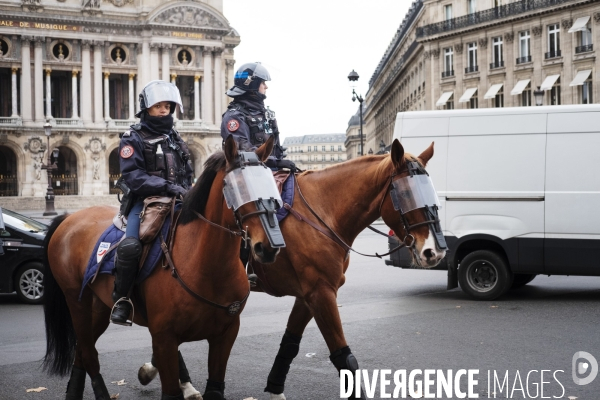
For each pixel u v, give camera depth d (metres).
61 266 6.80
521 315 12.21
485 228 14.14
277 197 5.21
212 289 5.54
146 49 90.56
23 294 15.12
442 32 61.69
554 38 52.84
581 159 13.58
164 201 6.09
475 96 59.38
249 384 7.91
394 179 6.34
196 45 92.88
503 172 14.06
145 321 6.06
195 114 93.12
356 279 18.17
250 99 7.86
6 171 88.81
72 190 88.88
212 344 5.89
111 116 93.56
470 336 10.37
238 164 5.34
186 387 7.06
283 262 6.79
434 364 8.70
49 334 7.09
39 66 85.88
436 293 15.41
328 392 7.51
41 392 7.64
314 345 9.92
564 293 15.05
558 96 52.31
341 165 6.90
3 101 88.56
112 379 8.22
